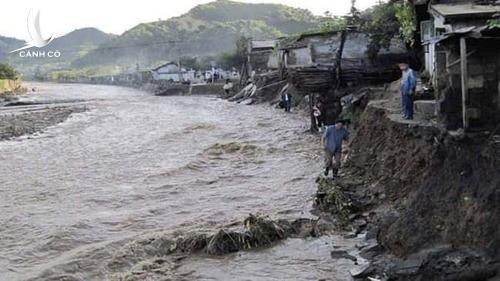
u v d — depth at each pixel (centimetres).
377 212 1234
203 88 6769
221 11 16112
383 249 1013
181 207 1520
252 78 5388
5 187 1867
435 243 905
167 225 1348
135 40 13975
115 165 2200
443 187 985
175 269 1043
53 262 1122
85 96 6906
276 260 1060
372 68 2597
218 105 4744
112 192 1739
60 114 4241
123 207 1562
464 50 1046
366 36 2695
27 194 1759
